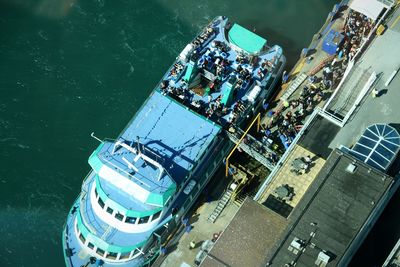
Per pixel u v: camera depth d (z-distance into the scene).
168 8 137.62
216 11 138.25
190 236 112.31
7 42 131.75
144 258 107.38
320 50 130.38
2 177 116.62
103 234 104.88
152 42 133.38
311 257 93.62
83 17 135.62
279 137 119.69
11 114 123.19
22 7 136.25
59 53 131.12
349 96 116.94
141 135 110.19
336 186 99.44
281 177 108.88
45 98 125.50
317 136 112.00
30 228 112.31
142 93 127.56
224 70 121.19
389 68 118.75
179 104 113.75
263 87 121.44
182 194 110.06
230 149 117.69
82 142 121.69
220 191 116.88
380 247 109.56
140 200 104.00
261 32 135.88
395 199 113.19
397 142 105.94
